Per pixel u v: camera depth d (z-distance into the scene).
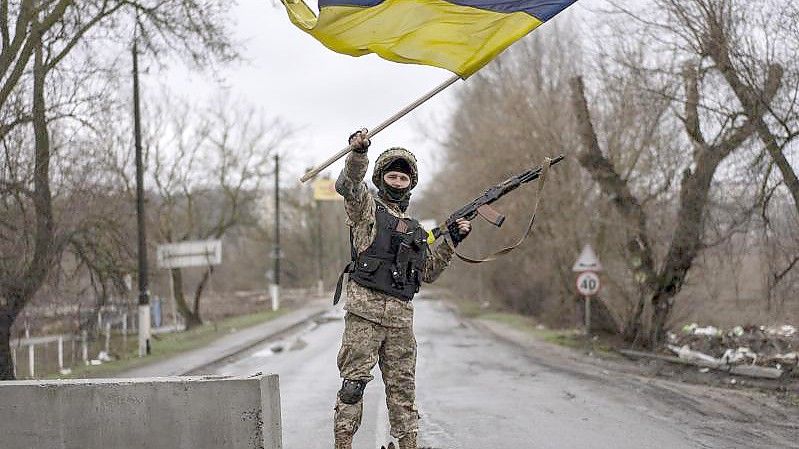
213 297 58.28
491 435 8.98
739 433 9.17
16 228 14.83
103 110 16.64
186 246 30.03
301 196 77.06
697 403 11.62
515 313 41.47
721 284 19.31
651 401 11.84
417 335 28.00
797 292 15.62
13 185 14.71
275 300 47.75
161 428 5.30
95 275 18.78
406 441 5.57
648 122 20.44
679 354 18.84
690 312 21.66
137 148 22.66
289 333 30.61
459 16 6.24
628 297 21.84
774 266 15.51
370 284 5.43
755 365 15.20
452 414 10.55
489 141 31.91
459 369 16.84
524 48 28.88
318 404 11.57
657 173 20.69
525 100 27.44
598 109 22.73
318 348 23.34
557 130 26.14
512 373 16.05
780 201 15.19
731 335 20.33
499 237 35.78
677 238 18.42
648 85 17.66
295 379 15.17
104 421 5.37
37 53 15.03
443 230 5.79
